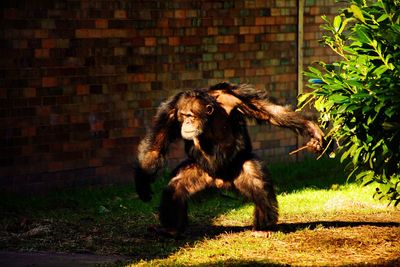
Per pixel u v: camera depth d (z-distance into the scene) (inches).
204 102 394.0
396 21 385.1
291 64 667.4
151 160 411.5
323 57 685.9
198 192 417.1
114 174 589.0
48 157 560.1
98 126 580.1
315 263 363.3
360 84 379.6
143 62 597.0
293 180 609.0
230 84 413.7
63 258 384.5
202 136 405.4
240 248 391.2
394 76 381.1
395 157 396.8
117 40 584.4
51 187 561.9
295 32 666.2
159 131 408.8
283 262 365.1
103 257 388.2
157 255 385.7
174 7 608.1
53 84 559.8
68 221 476.7
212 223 468.1
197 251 387.9
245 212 500.4
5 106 541.3
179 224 414.3
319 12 679.7
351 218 470.3
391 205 510.0
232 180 415.8
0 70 538.9
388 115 370.6
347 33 687.1
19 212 504.7
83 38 569.9
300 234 418.9
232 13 635.5
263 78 655.1
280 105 409.4
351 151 404.8
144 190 426.0
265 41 653.3
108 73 581.9
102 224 468.4
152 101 602.9
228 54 636.7
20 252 400.2
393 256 376.5
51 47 557.9
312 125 405.4
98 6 574.9
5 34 539.5
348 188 569.0
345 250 387.9
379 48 382.0
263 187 409.4
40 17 552.1
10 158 544.7
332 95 386.6
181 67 614.9
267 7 651.5
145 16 595.5
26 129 550.3
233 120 410.0
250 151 422.0
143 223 469.1
